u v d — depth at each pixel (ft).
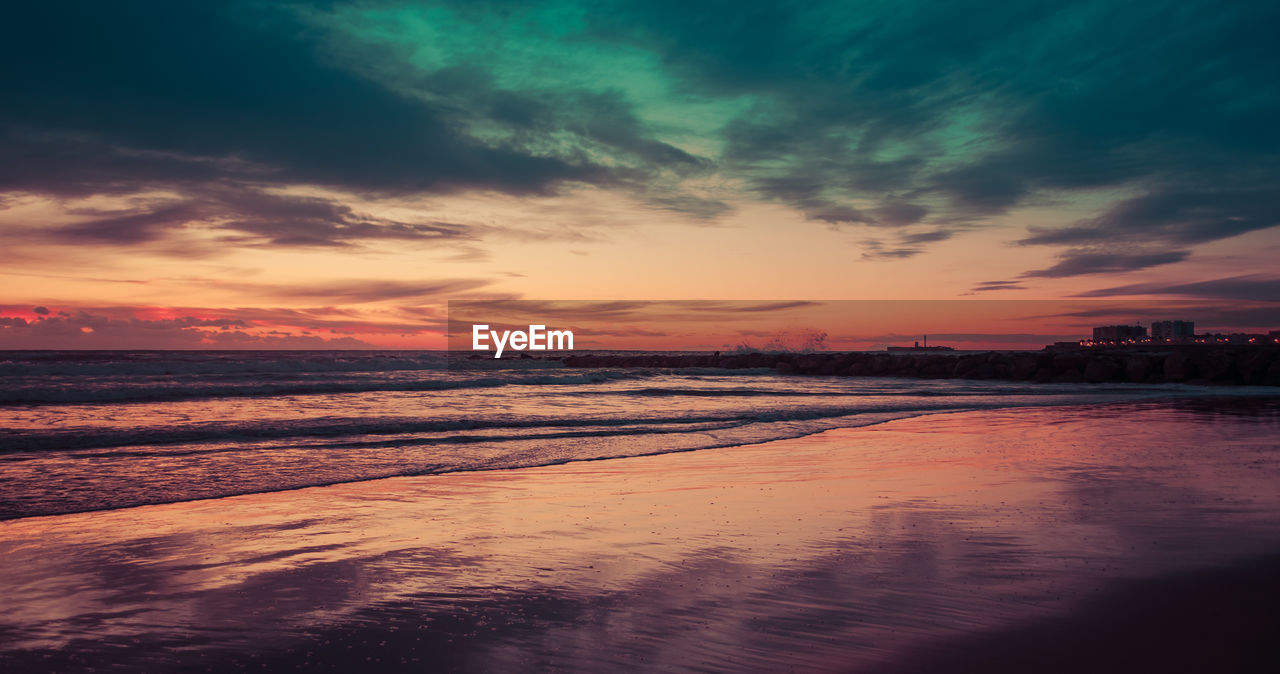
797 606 12.57
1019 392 82.07
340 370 107.45
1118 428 43.34
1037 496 22.48
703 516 20.15
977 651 10.37
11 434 33.81
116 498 22.43
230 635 11.47
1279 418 49.44
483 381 90.22
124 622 12.03
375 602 13.08
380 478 26.71
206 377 82.33
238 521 19.71
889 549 16.37
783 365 151.43
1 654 10.63
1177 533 17.42
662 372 142.31
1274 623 11.37
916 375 127.85
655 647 10.85
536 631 11.59
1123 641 10.66
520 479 26.73
